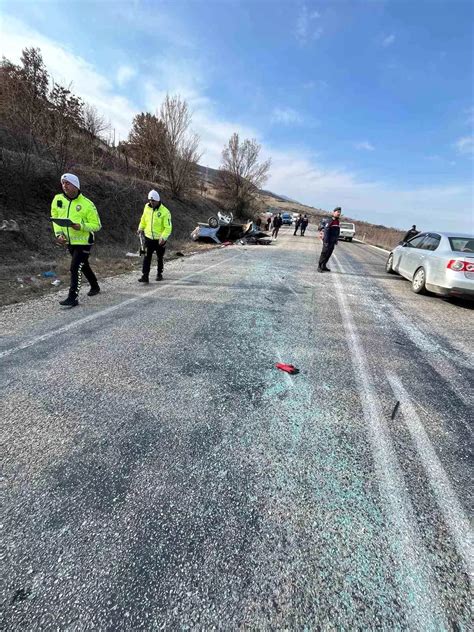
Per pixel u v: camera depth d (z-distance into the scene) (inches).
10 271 264.2
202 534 59.4
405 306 231.8
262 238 735.1
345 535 60.7
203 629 46.2
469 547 59.9
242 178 1499.8
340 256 542.3
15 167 390.0
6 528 59.1
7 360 120.1
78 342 138.0
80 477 70.3
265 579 52.7
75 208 181.0
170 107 927.0
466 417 99.8
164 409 94.4
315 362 130.3
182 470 73.3
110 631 45.4
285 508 65.5
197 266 347.6
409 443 86.5
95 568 53.2
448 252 249.3
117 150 797.9
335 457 79.9
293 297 232.5
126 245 486.3
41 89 462.0
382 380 119.3
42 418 88.5
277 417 93.7
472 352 152.7
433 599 51.3
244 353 134.2
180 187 1020.5
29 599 48.8
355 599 50.7
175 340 144.0
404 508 67.1
